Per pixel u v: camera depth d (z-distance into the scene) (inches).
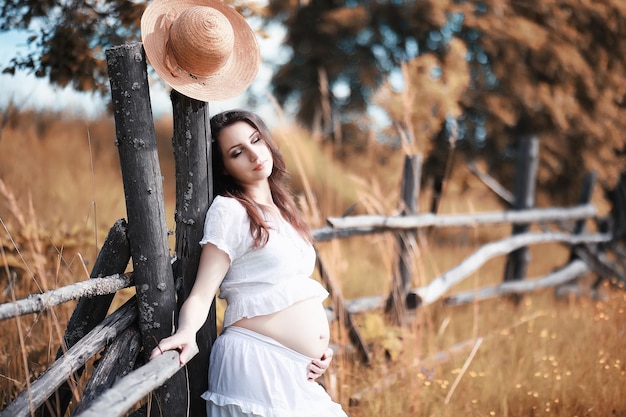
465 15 400.8
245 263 94.3
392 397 140.1
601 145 396.2
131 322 92.1
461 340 186.5
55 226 179.9
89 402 84.6
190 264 95.7
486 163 419.2
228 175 100.1
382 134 355.6
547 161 397.4
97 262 92.3
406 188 187.5
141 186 88.7
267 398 92.2
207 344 99.5
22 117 306.0
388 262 182.9
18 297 139.5
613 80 402.3
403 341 162.6
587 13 394.6
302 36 504.7
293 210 103.1
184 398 96.1
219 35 88.6
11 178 208.1
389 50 487.5
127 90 86.6
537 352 166.2
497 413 140.3
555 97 394.6
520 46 396.2
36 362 121.4
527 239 242.1
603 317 185.3
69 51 137.3
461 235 360.2
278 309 93.5
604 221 302.2
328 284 148.8
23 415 74.9
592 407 137.9
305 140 371.6
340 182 360.2
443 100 319.0
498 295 228.5
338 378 141.8
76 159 346.3
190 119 92.6
